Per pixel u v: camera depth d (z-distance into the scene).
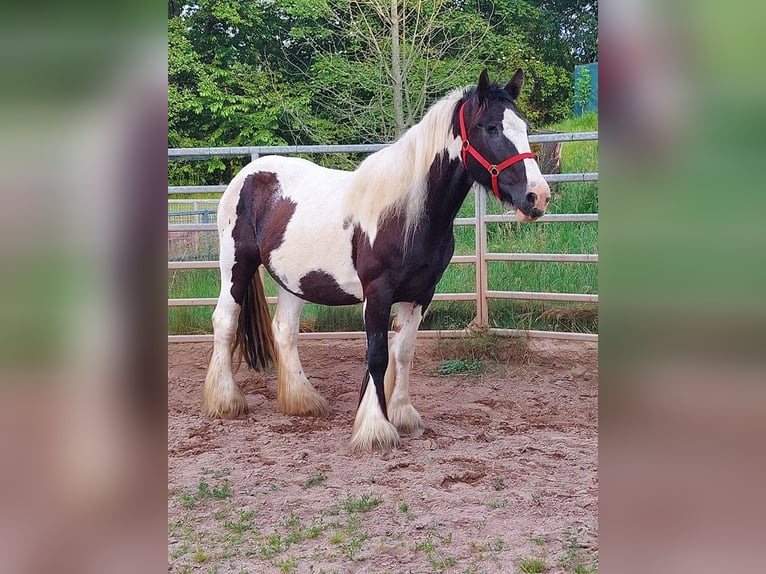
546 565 2.28
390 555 2.39
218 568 2.33
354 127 10.11
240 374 5.13
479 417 4.02
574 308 5.63
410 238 3.26
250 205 4.05
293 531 2.60
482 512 2.72
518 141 3.00
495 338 5.32
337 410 4.25
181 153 5.35
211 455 3.46
